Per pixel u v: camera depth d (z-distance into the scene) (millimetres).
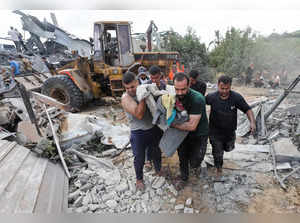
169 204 2182
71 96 5680
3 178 2000
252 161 2955
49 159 2711
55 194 2119
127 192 2340
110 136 3662
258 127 3867
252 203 2168
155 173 2699
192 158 2309
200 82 2877
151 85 2033
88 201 2170
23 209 1727
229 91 2229
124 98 2109
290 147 3008
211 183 2518
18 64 6766
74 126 3613
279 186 2420
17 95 5387
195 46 13055
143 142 2291
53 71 8203
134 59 5953
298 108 4172
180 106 1933
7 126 3604
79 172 2689
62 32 12625
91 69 6047
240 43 12484
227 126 2305
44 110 3754
